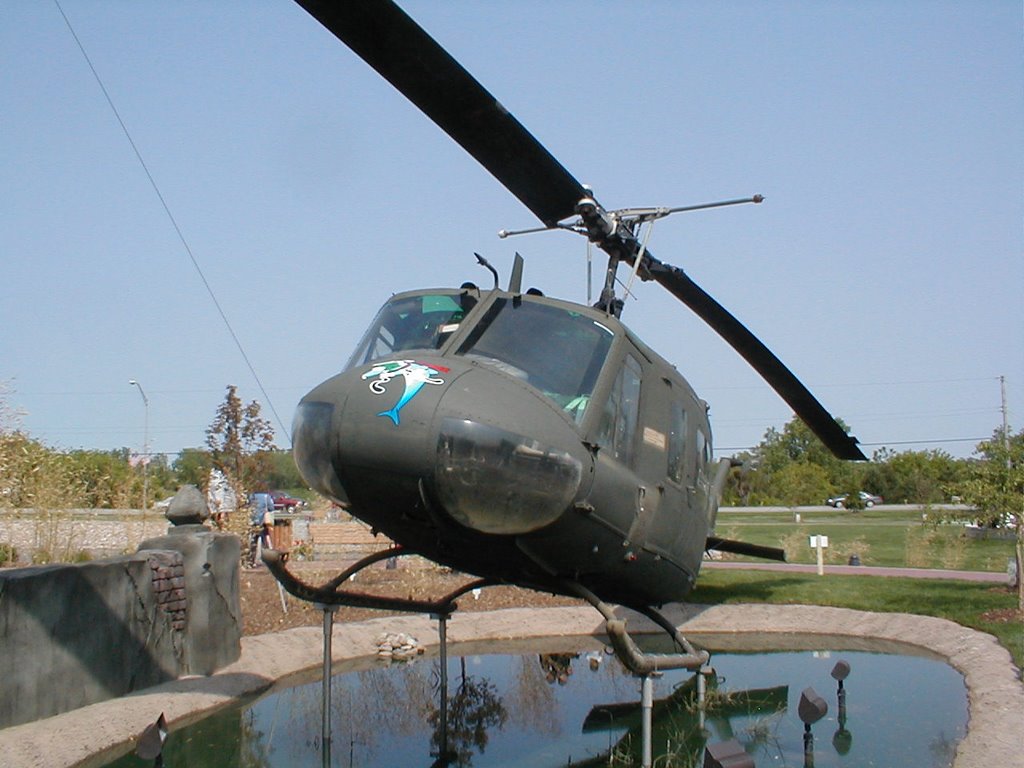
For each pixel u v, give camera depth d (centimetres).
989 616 1309
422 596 1558
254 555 1889
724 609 1491
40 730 750
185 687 955
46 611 795
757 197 796
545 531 625
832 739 832
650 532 753
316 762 782
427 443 561
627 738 866
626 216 832
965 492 1480
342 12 493
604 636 1404
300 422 613
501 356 652
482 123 605
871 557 2431
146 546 1032
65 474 1395
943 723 884
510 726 912
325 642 827
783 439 7950
